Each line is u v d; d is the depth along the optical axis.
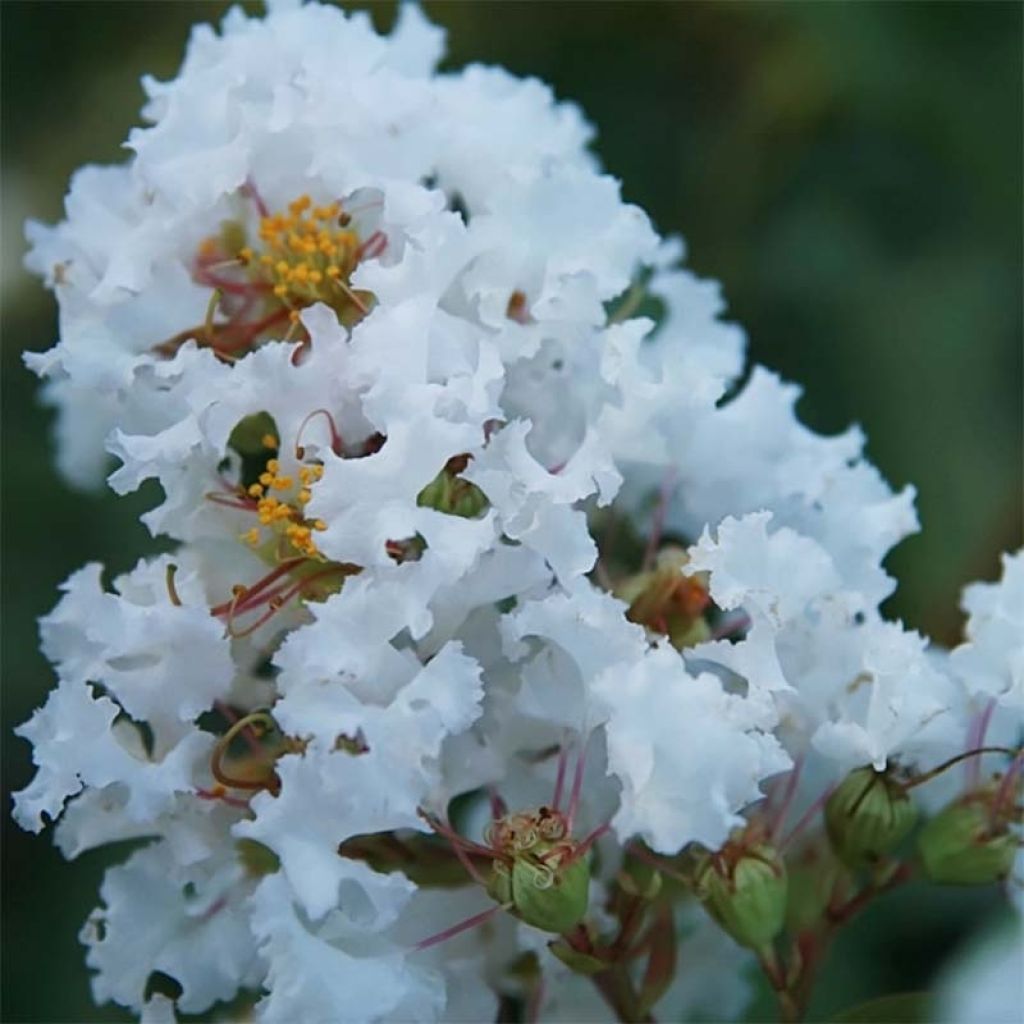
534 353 0.34
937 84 0.47
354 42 0.35
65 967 0.46
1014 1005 0.36
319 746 0.32
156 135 0.35
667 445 0.35
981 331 0.46
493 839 0.33
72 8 0.50
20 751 0.47
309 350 0.34
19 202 0.50
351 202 0.35
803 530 0.35
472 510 0.33
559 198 0.34
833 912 0.36
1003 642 0.34
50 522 0.47
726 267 0.47
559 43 0.49
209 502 0.34
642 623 0.35
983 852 0.35
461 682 0.32
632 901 0.34
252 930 0.32
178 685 0.33
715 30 0.48
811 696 0.34
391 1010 0.32
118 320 0.34
